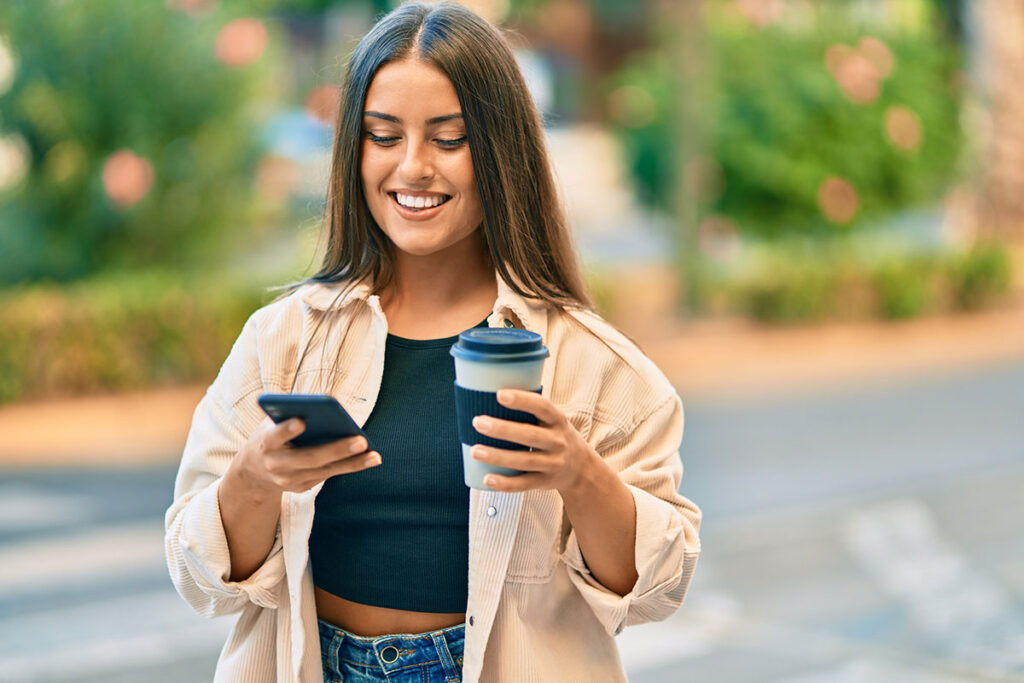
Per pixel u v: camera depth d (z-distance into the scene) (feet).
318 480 5.03
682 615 16.56
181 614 16.01
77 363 29.55
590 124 72.23
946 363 36.60
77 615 15.79
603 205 60.13
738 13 42.96
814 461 24.68
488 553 5.54
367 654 5.77
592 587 5.65
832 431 27.45
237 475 5.33
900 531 20.07
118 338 29.86
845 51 41.83
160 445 25.36
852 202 41.55
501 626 5.65
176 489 6.17
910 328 42.52
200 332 30.76
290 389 6.00
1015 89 54.85
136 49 31.07
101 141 31.32
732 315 41.32
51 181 31.04
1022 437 26.94
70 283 31.81
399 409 5.85
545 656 5.69
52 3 30.60
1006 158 55.11
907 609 16.58
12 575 17.19
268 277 32.40
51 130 30.66
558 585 5.78
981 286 45.62
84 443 25.41
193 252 32.35
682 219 40.83
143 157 31.04
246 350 6.10
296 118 43.88
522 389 4.82
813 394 31.78
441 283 6.11
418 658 5.72
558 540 5.74
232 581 5.69
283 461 4.93
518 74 5.89
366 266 6.07
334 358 5.95
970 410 29.89
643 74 46.50
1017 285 49.14
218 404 6.03
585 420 5.81
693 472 23.79
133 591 16.74
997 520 20.68
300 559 5.62
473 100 5.65
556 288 6.08
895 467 24.20
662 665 14.87
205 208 32.22
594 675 5.83
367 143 5.81
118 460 24.09
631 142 46.16
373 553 5.78
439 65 5.60
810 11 43.80
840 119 41.39
